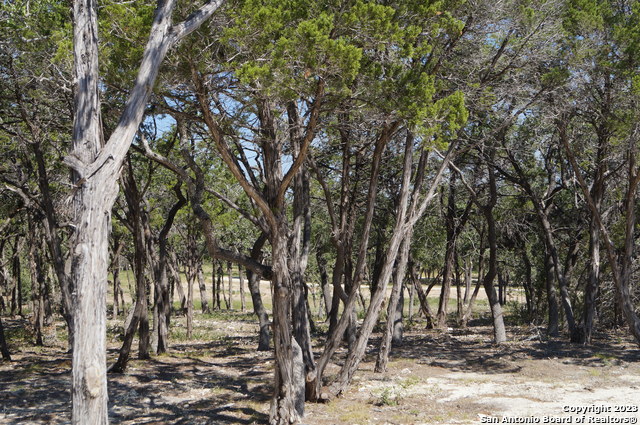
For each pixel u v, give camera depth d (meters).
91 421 5.89
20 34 11.80
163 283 19.28
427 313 27.19
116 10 8.01
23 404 11.54
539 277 28.53
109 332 25.70
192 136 15.76
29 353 18.80
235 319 35.56
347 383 11.94
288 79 7.98
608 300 24.44
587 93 15.34
